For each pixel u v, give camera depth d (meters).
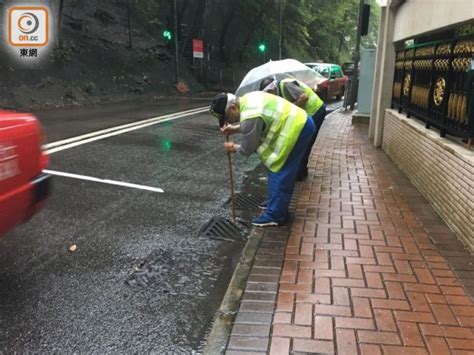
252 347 2.72
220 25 32.66
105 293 3.40
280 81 5.95
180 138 9.57
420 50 6.48
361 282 3.47
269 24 32.41
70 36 19.22
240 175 6.89
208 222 4.86
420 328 2.89
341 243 4.19
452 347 2.71
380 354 2.65
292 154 4.52
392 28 8.40
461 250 4.04
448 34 5.79
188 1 27.69
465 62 4.55
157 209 5.19
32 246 4.11
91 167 6.80
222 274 3.78
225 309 3.17
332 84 21.75
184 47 27.94
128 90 19.25
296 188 5.97
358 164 7.43
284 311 3.09
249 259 3.90
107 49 20.55
